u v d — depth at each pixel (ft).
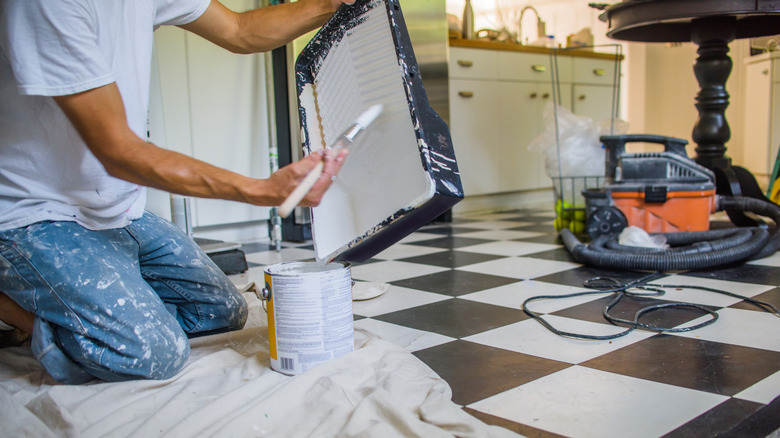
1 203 3.51
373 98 3.65
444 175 3.31
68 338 3.45
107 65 3.27
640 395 3.25
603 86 14.39
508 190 12.85
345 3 3.72
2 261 3.47
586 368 3.68
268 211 9.30
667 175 7.67
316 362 3.56
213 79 8.50
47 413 3.06
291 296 3.52
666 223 7.59
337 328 3.61
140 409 3.20
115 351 3.44
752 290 5.40
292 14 4.24
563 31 15.83
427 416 2.91
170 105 8.15
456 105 11.69
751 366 3.61
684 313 4.79
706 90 9.05
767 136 13.58
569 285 5.87
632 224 7.68
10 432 2.86
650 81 16.31
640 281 5.78
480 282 6.13
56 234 3.50
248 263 7.72
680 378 3.47
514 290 5.75
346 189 3.85
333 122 3.98
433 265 7.10
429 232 9.88
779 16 8.45
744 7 7.19
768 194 10.61
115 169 3.16
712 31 8.66
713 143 9.14
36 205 3.53
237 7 8.64
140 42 3.73
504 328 4.56
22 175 3.52
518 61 12.66
